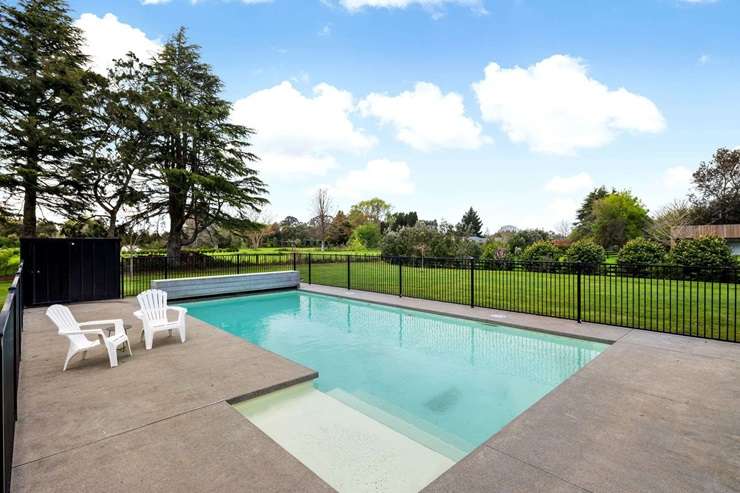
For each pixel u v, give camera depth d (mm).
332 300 10609
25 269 8922
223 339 5887
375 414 3832
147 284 12867
